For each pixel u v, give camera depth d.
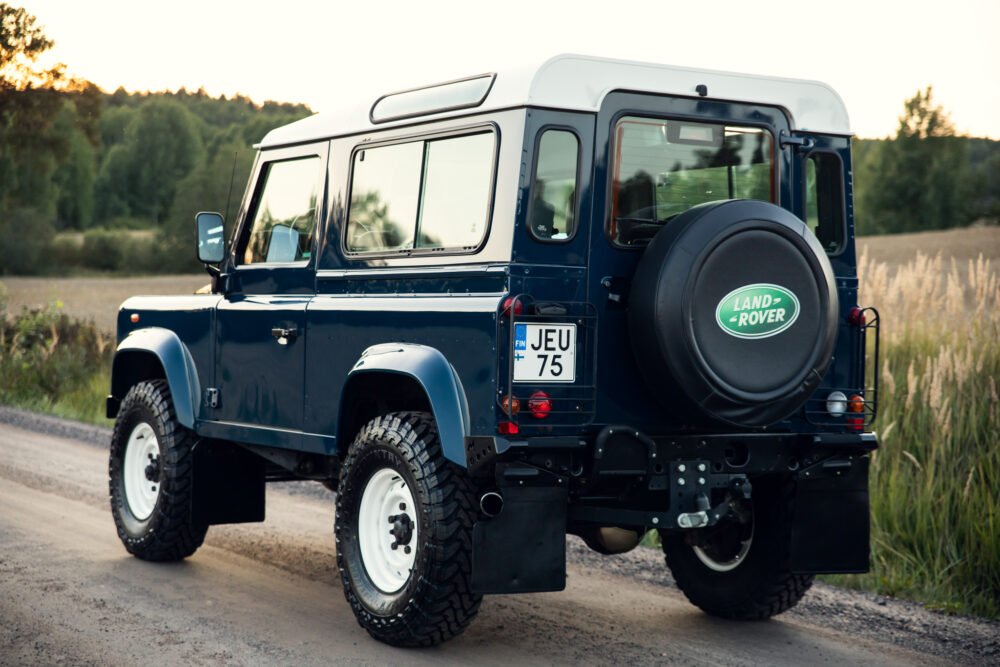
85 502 8.38
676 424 4.88
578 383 4.64
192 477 6.40
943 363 7.58
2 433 12.47
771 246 4.66
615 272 4.74
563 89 4.66
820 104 5.34
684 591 5.78
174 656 4.70
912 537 6.70
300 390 5.65
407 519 4.89
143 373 7.27
